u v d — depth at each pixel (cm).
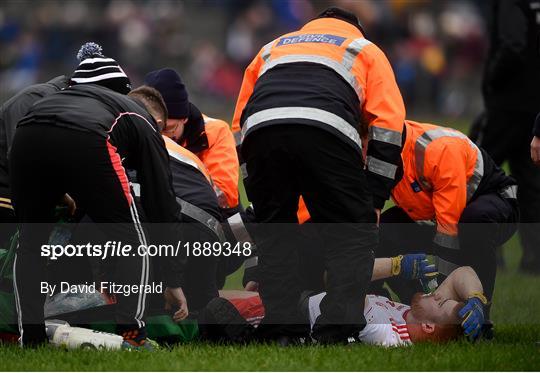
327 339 2277
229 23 10062
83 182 2152
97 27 9581
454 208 2466
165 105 2408
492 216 2477
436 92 9150
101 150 2145
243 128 2266
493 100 3459
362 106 2277
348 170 2212
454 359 2127
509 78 3422
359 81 2261
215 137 2709
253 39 9600
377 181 2256
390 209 2636
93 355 2122
